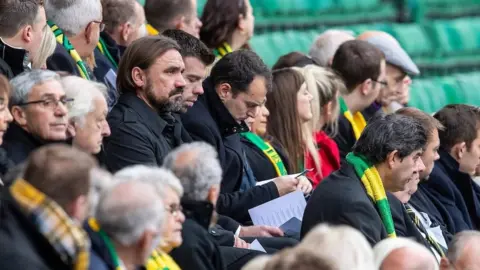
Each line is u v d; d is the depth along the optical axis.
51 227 11.45
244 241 16.80
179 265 14.41
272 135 20.38
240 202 18.06
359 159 16.75
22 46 16.38
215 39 23.09
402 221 17.31
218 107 18.64
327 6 34.19
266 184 18.27
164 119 17.38
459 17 36.66
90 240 11.98
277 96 20.38
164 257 14.08
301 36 32.81
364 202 16.23
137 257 12.03
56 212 11.49
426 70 35.25
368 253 11.54
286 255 10.19
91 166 11.81
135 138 16.55
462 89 34.81
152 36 17.30
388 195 17.27
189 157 14.81
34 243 11.49
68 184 11.59
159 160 16.73
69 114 15.07
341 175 16.69
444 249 19.06
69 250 11.48
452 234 20.39
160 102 17.08
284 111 20.36
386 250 13.53
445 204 20.53
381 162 16.73
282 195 18.27
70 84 15.23
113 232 11.88
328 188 16.44
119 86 17.16
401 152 16.64
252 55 18.70
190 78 17.92
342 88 22.83
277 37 32.28
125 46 20.72
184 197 14.70
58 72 15.61
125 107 16.88
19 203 11.54
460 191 21.11
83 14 18.27
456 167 20.98
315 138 21.12
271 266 10.20
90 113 15.20
